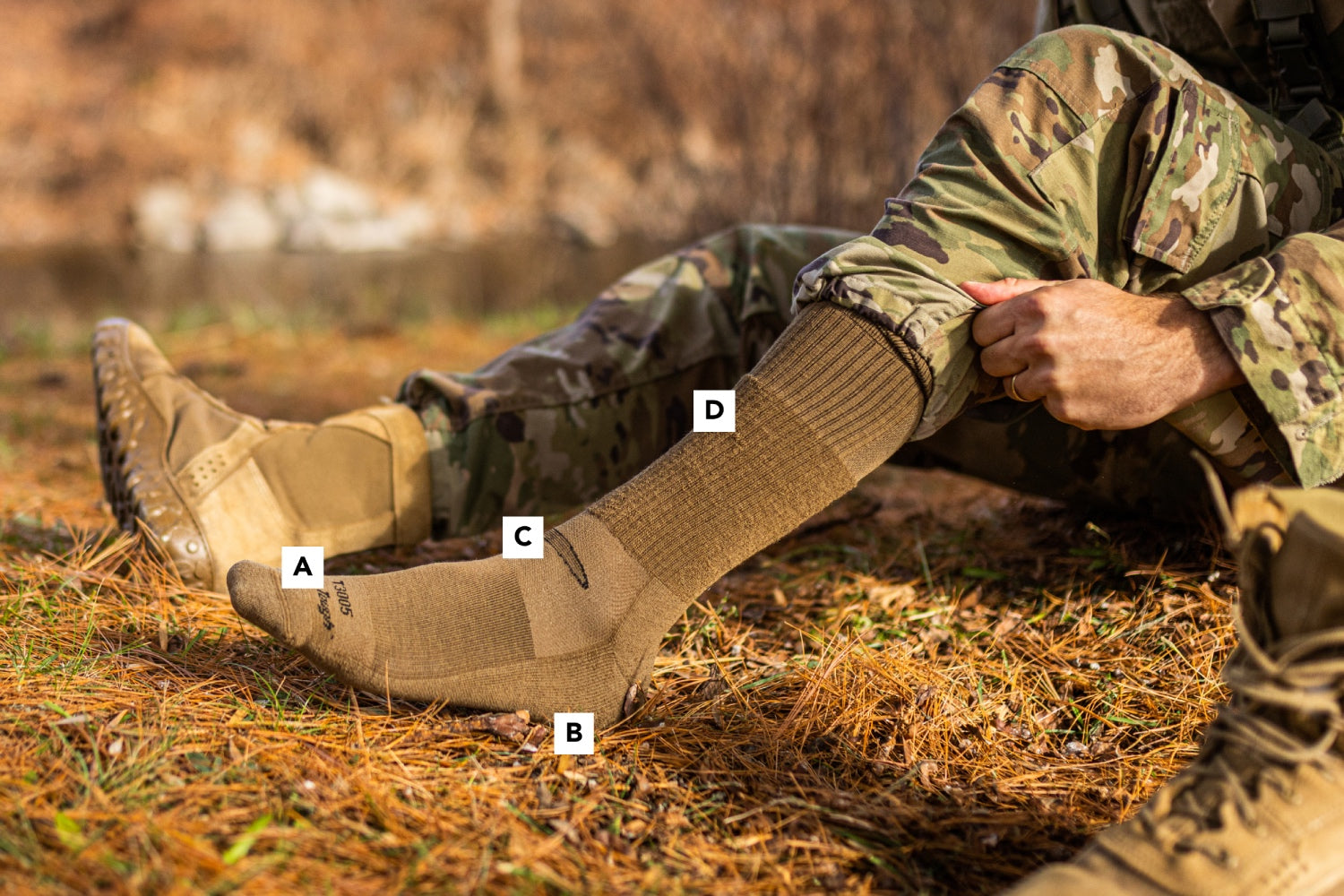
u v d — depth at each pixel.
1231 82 1.57
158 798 1.03
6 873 0.90
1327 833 0.88
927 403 1.22
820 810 1.12
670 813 1.11
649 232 16.64
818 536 2.09
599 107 19.17
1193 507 1.67
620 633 1.23
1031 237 1.24
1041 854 1.08
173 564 1.59
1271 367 1.13
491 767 1.18
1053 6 1.69
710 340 1.81
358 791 1.09
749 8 9.13
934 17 7.62
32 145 17.86
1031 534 1.96
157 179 17.53
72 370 4.34
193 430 1.64
